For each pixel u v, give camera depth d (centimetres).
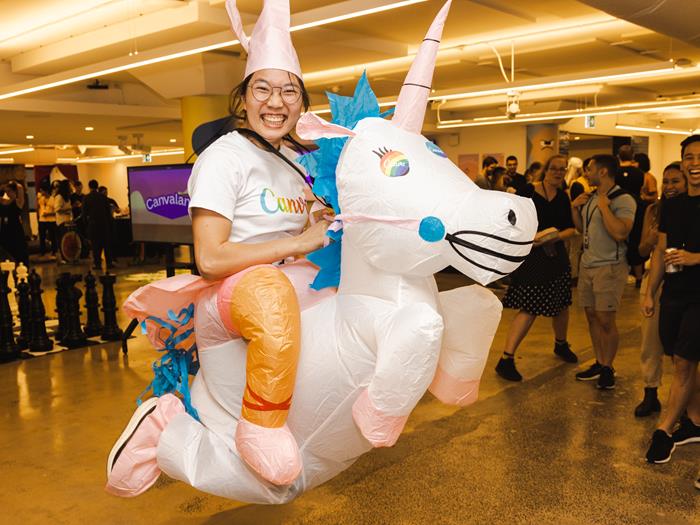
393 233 167
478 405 465
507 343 522
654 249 427
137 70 975
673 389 374
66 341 658
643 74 825
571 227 532
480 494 336
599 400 473
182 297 198
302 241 183
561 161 527
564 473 359
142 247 1368
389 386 163
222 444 191
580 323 719
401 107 186
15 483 359
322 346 180
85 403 489
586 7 797
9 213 1116
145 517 323
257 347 174
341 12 527
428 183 167
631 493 336
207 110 974
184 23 752
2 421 455
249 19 788
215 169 187
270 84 193
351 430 183
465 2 739
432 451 389
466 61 1097
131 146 1864
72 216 1477
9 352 610
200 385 206
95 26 848
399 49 962
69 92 1198
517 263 164
